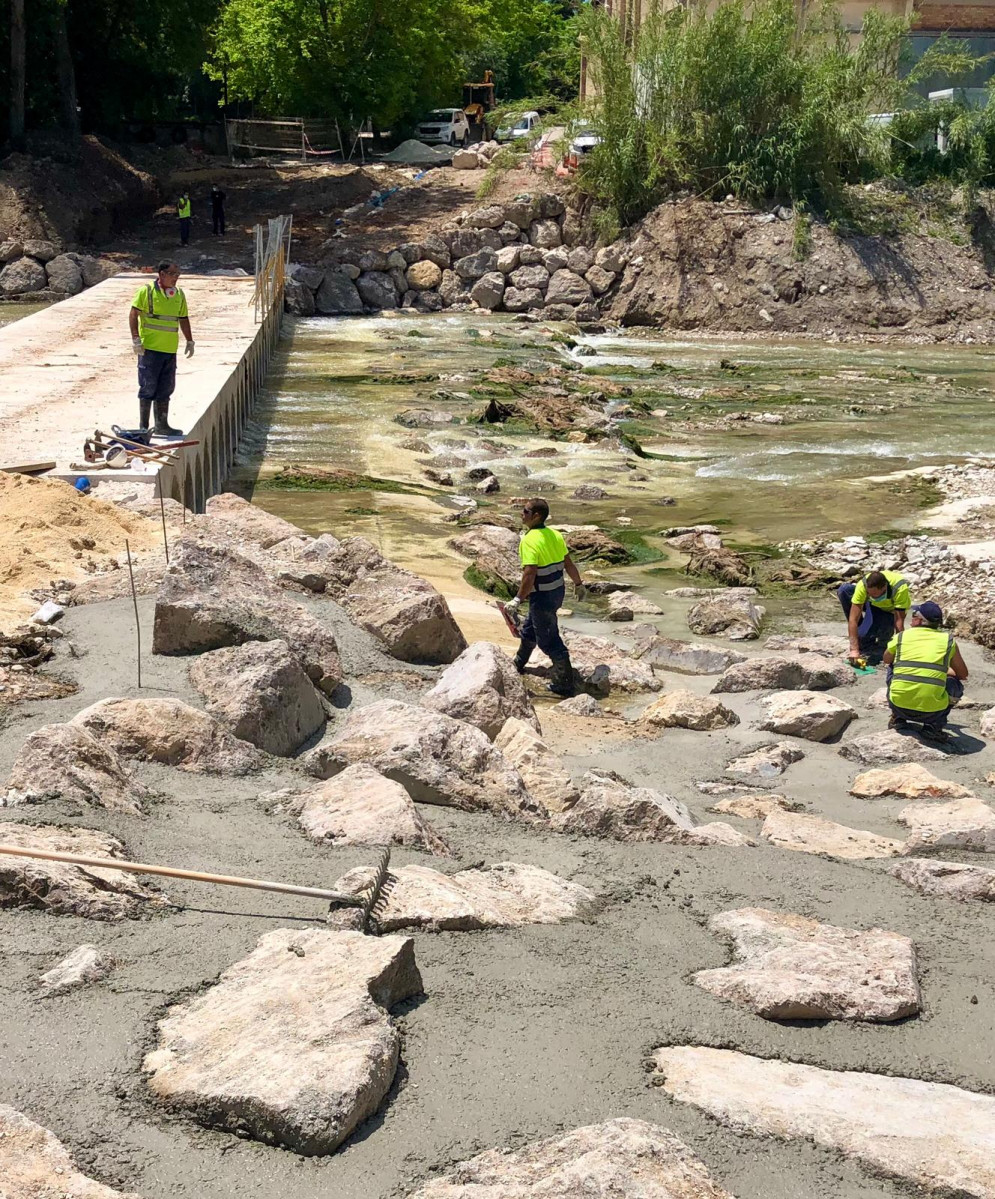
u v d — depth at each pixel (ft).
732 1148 13.58
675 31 127.34
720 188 129.59
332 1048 13.99
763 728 32.55
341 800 21.49
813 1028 16.22
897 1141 13.84
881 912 19.93
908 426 78.18
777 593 47.80
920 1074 15.38
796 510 58.90
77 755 20.86
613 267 126.93
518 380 88.38
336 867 19.26
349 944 15.94
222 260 129.49
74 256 127.13
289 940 16.17
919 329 119.65
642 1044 15.43
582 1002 16.28
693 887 20.35
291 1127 13.12
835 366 101.71
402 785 23.12
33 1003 15.11
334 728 27.86
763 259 122.62
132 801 21.01
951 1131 14.10
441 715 25.36
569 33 241.55
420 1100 14.06
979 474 63.57
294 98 166.91
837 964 17.29
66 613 31.32
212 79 190.60
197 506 52.39
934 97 134.62
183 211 135.13
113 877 17.85
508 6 210.38
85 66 155.94
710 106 128.16
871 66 126.93
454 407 79.51
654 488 63.46
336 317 122.31
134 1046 14.42
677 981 17.06
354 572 38.06
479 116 206.28
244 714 24.91
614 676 37.19
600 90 134.10
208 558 30.66
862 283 121.29
